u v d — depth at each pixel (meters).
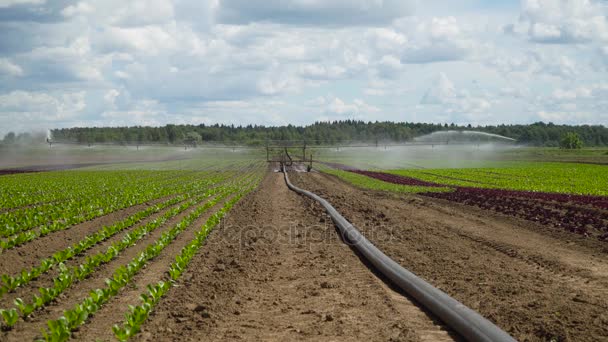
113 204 23.95
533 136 178.62
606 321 7.79
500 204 24.83
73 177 47.84
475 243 14.68
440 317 8.08
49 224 17.67
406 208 23.55
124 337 6.99
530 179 44.97
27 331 7.68
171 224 18.34
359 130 199.38
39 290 9.26
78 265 11.95
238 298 9.34
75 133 168.38
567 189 34.34
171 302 8.99
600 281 10.41
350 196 28.84
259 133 195.62
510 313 8.20
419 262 12.04
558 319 7.89
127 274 10.27
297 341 7.16
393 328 7.64
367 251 12.61
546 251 13.46
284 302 9.09
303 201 27.31
